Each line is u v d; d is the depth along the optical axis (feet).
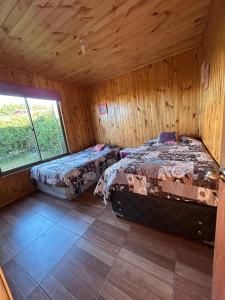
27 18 5.31
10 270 4.71
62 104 11.93
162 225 5.47
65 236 5.88
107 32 6.53
